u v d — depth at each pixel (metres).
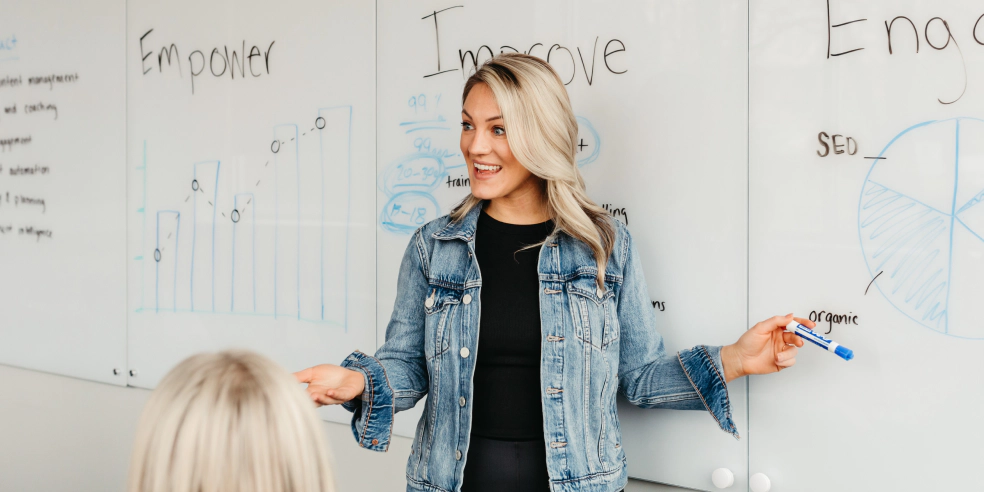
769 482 1.30
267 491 0.58
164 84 2.05
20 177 2.37
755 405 1.32
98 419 2.23
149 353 2.12
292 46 1.83
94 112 2.19
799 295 1.28
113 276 2.18
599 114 1.45
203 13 1.97
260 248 1.90
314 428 0.63
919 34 1.17
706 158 1.35
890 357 1.20
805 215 1.26
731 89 1.32
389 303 1.71
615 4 1.42
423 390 1.32
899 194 1.19
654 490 1.46
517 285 1.22
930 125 1.16
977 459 1.15
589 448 1.19
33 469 2.38
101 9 2.16
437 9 1.62
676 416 1.41
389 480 1.75
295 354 1.85
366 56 1.73
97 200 2.20
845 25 1.22
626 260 1.27
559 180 1.21
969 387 1.15
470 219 1.28
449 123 1.61
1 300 2.42
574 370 1.18
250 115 1.91
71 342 2.28
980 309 1.13
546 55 1.50
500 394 1.20
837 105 1.23
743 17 1.30
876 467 1.22
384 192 1.71
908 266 1.18
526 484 1.18
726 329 1.34
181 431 0.58
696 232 1.37
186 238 2.03
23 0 2.32
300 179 1.83
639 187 1.42
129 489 0.59
